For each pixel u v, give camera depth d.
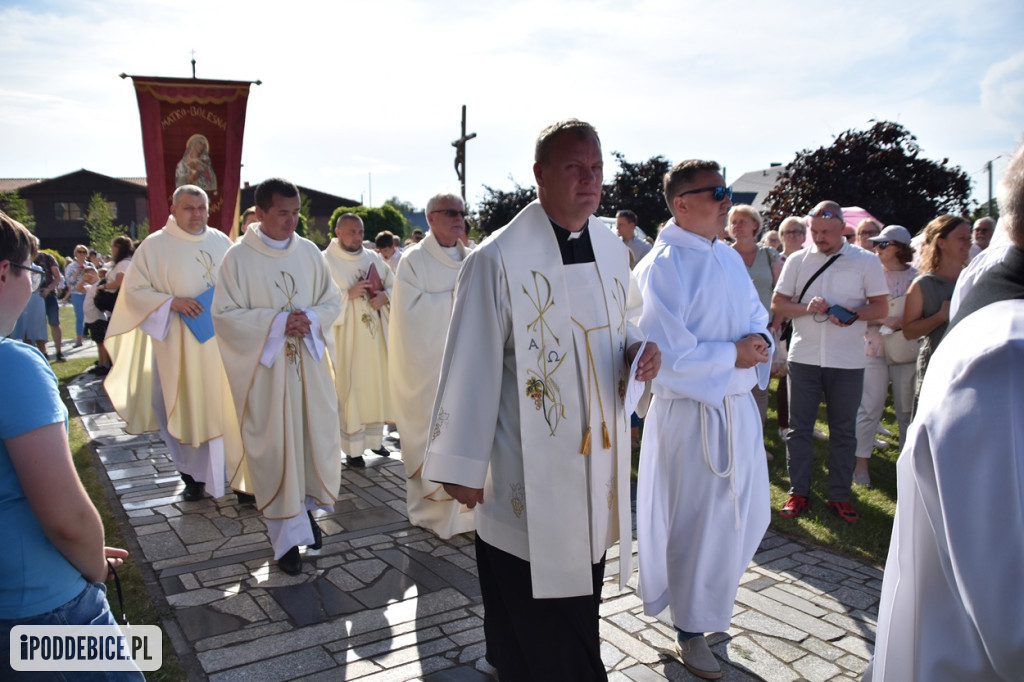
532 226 2.38
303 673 3.04
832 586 3.84
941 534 1.32
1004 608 1.19
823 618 3.51
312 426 4.08
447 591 3.79
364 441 6.17
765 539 4.45
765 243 10.05
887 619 1.56
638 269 3.21
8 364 1.54
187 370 4.96
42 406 1.56
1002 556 1.19
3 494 1.57
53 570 1.63
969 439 1.22
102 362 10.24
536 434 2.28
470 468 2.24
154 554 4.26
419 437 4.59
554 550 2.27
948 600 1.38
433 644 3.27
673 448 3.09
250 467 4.05
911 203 12.84
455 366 2.29
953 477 1.24
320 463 4.10
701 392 2.98
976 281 1.44
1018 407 1.19
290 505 3.96
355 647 3.24
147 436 6.87
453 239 4.78
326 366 4.21
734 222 5.69
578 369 2.34
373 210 38.91
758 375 3.23
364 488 5.53
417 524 4.68
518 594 2.34
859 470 5.57
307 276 4.33
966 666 1.35
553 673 2.31
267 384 4.02
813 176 13.05
